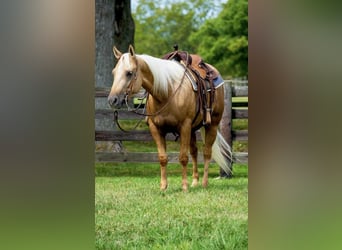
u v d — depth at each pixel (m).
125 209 9.41
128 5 19.97
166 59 10.98
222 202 9.66
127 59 9.89
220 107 11.50
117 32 19.62
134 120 15.59
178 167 13.88
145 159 13.85
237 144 14.59
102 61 17.75
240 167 13.51
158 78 10.20
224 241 8.28
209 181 11.89
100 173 12.85
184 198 10.05
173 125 10.55
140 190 10.66
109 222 8.86
